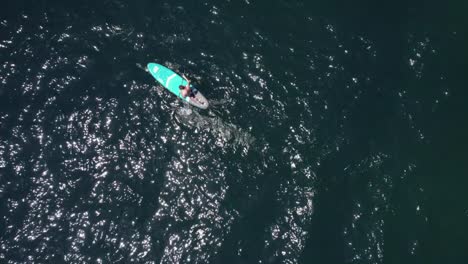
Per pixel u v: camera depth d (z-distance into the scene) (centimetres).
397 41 2812
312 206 2344
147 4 2806
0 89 2522
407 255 2258
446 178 2450
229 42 2716
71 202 2288
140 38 2702
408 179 2436
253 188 2373
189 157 2423
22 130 2431
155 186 2345
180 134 2472
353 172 2441
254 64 2659
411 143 2531
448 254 2275
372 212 2347
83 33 2702
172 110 2523
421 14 2919
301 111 2562
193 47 2688
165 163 2403
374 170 2448
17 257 2161
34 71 2580
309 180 2409
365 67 2717
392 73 2714
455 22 2902
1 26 2688
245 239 2247
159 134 2466
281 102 2573
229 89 2584
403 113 2606
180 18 2770
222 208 2314
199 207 2309
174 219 2273
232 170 2409
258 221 2292
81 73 2594
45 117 2469
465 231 2334
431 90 2680
